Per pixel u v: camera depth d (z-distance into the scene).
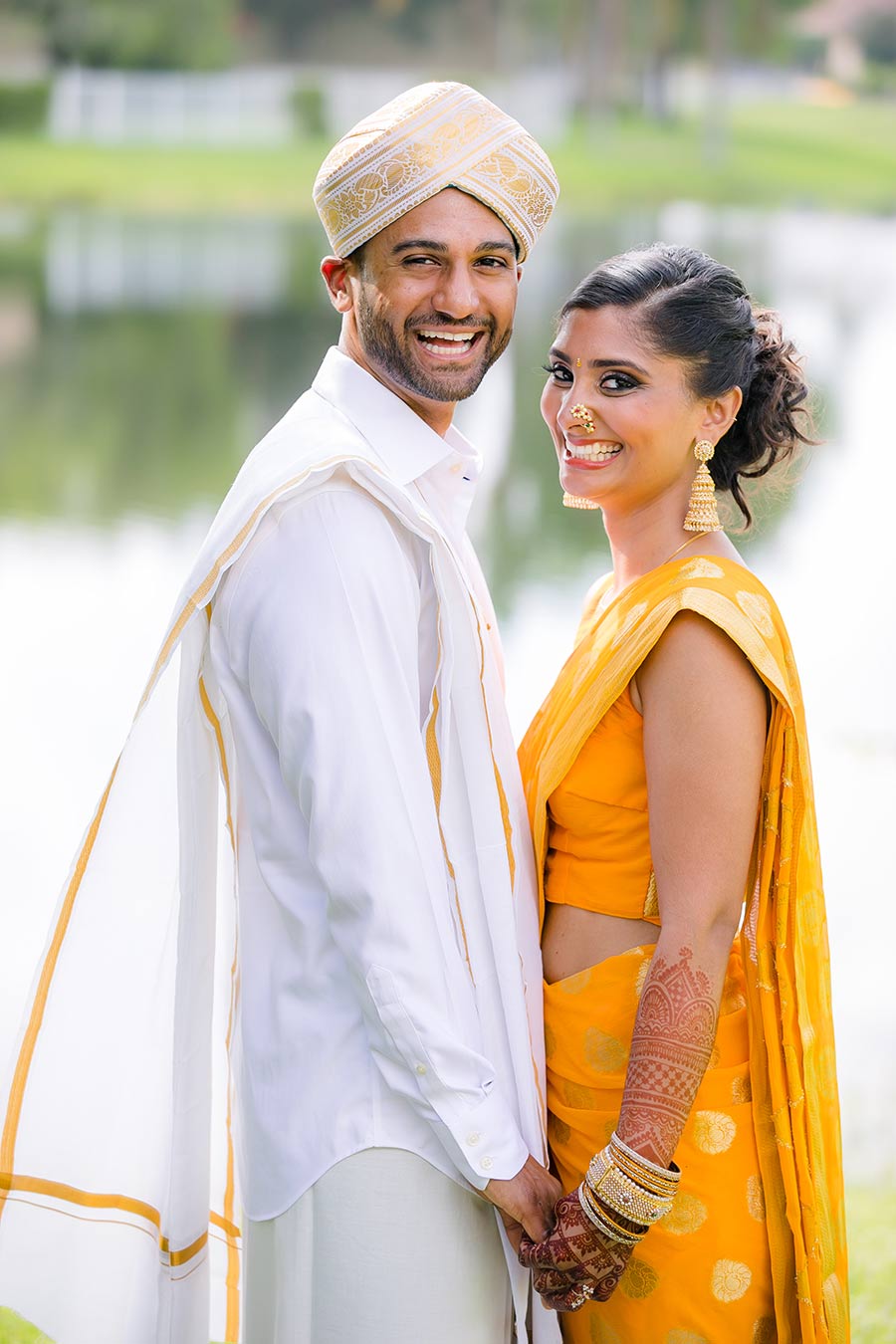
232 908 4.35
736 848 3.79
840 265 39.44
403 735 3.80
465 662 3.97
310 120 68.12
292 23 81.81
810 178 62.12
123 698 12.76
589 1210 3.73
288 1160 3.88
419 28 83.31
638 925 4.03
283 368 30.75
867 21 86.56
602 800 4.00
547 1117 4.12
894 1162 6.48
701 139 71.00
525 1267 3.97
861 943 8.80
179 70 71.56
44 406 27.17
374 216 3.93
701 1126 3.97
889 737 12.14
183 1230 4.23
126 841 4.22
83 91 65.94
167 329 34.28
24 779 10.88
